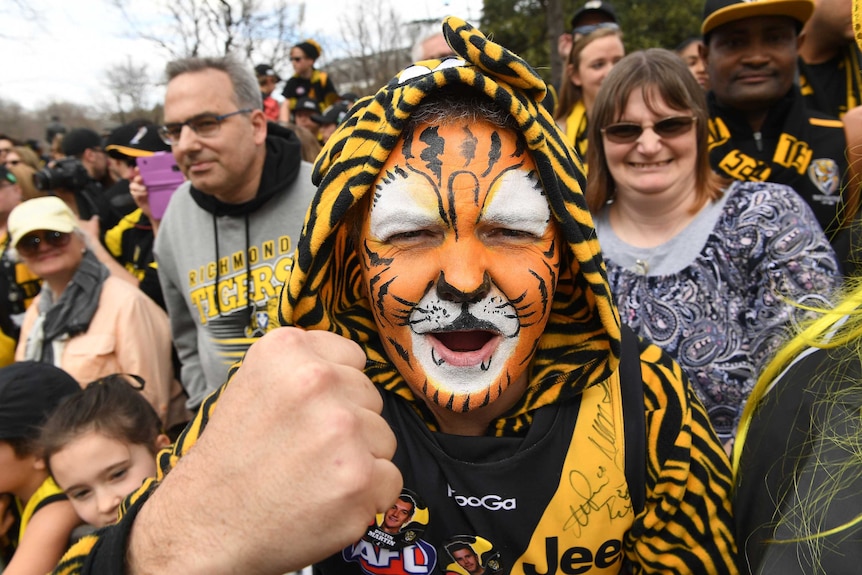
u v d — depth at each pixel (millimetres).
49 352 2219
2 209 2994
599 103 1747
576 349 984
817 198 1959
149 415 1638
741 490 856
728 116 2098
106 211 3191
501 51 817
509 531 954
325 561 1024
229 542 613
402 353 929
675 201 1671
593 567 969
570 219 878
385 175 863
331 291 992
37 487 1679
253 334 2049
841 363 754
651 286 1656
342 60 14484
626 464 956
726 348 1549
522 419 987
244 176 2008
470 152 845
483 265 869
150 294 2664
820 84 2729
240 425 630
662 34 8930
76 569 812
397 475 665
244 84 2025
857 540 626
